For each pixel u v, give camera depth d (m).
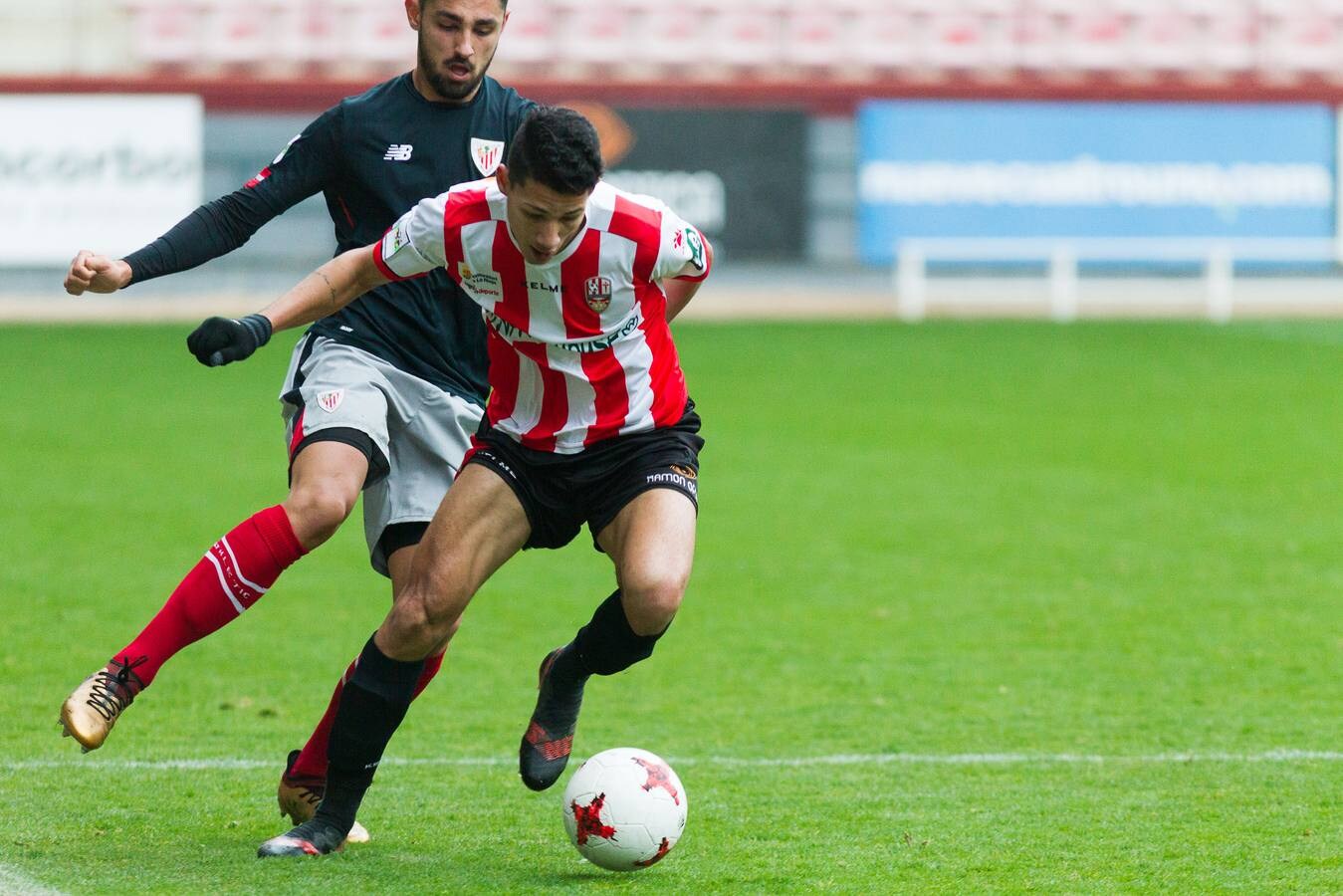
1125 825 16.73
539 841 16.11
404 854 15.39
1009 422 51.72
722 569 32.22
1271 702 22.62
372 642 15.08
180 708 22.02
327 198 17.38
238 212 16.50
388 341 16.75
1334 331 78.56
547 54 95.12
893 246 86.56
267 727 21.11
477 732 21.09
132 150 79.00
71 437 46.84
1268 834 16.39
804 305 86.88
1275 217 87.56
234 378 60.38
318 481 15.34
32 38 92.44
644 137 85.62
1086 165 86.50
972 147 86.25
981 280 89.69
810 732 21.11
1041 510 38.38
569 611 28.83
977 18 96.38
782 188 86.88
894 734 20.98
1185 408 54.97
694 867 15.11
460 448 17.06
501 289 14.74
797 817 17.06
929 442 48.03
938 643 26.36
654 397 15.34
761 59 95.81
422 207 14.85
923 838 16.22
